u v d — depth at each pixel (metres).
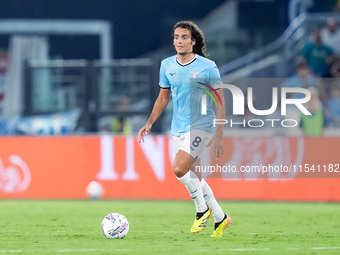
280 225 36.62
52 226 35.62
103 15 96.56
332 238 30.08
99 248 25.66
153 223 37.25
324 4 84.50
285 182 53.38
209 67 28.86
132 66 67.69
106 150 55.28
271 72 82.31
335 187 53.12
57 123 69.50
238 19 91.94
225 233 31.94
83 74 67.81
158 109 30.36
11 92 91.44
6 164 55.56
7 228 34.59
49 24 95.31
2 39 94.31
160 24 96.56
